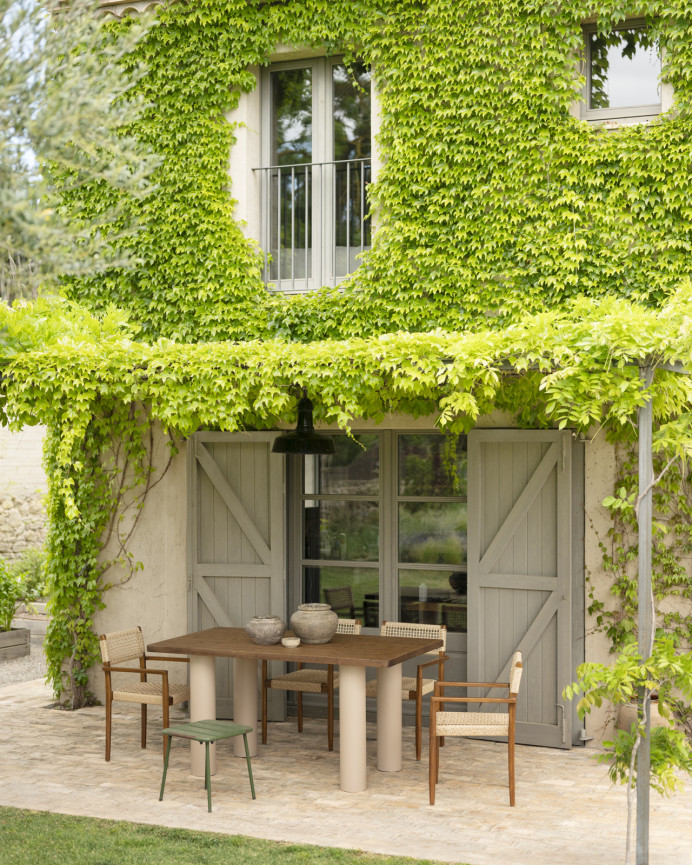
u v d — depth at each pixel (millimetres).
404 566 7828
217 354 6340
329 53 7871
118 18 8281
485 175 7355
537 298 7227
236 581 7852
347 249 8078
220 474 7855
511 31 7277
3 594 10703
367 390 6059
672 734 4922
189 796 5879
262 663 7188
